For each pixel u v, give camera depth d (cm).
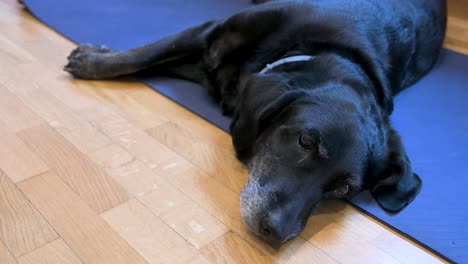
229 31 219
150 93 228
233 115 202
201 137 200
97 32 278
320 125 157
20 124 192
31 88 218
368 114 173
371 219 173
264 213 147
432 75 289
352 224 169
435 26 287
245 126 177
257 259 147
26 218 148
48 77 229
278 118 171
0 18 291
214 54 225
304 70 184
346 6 219
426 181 191
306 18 205
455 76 291
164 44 228
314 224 167
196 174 178
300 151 157
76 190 162
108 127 198
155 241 147
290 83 175
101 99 217
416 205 178
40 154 176
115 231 148
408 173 174
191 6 335
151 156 184
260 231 148
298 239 158
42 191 159
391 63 225
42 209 152
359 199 182
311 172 155
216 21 235
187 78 243
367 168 167
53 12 299
